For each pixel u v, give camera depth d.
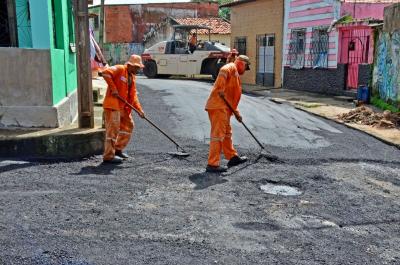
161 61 24.84
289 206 5.36
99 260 3.90
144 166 6.86
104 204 5.21
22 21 7.88
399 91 11.95
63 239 4.28
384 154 8.09
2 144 7.07
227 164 7.11
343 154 7.96
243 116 11.08
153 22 41.25
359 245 4.35
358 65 15.35
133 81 7.17
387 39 13.04
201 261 3.94
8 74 7.57
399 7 12.12
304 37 18.69
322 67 17.48
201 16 41.78
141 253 4.05
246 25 23.50
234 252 4.12
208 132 9.29
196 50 23.67
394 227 4.83
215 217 4.93
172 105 12.59
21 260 3.87
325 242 4.39
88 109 7.75
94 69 18.39
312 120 11.25
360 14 16.39
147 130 9.31
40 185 5.82
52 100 7.74
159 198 5.47
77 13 7.51
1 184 5.82
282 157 7.59
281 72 20.64
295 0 19.17
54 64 7.90
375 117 10.85
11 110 7.62
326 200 5.63
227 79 6.69
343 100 15.15
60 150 7.21
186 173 6.56
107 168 6.70
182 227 4.63
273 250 4.18
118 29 41.03
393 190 6.14
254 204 5.38
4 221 4.64
